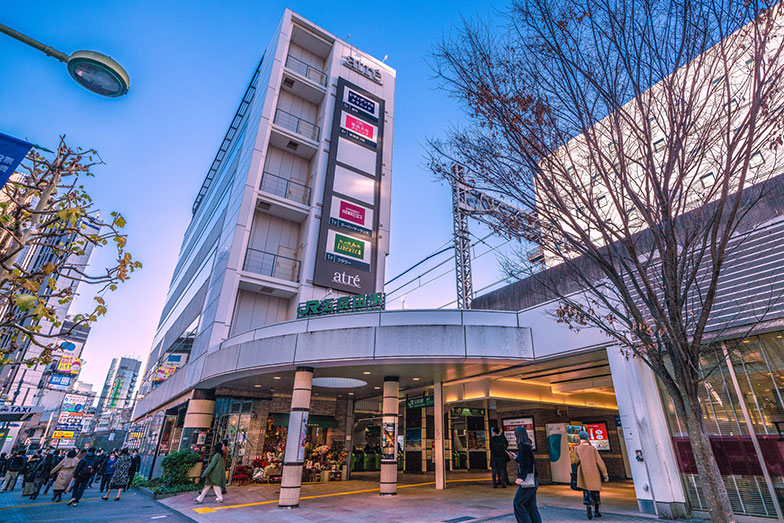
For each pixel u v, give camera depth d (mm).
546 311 11164
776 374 7230
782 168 6488
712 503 4609
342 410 19562
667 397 8641
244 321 17531
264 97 20953
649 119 5590
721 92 5336
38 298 4270
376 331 11781
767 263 7492
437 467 14453
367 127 23578
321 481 16953
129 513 10719
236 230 17719
